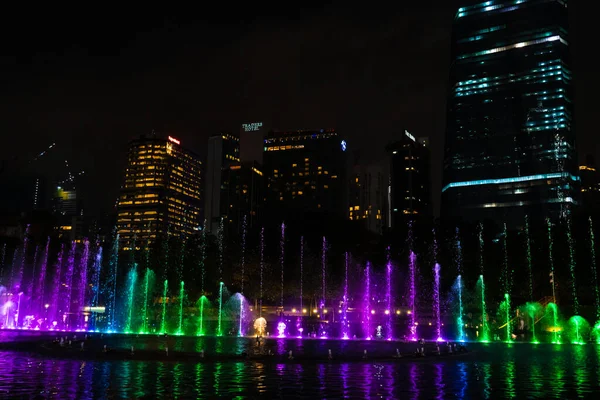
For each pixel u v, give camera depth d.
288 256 81.75
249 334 56.25
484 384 20.53
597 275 64.31
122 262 93.00
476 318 72.50
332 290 79.50
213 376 21.83
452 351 34.41
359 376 22.38
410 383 20.59
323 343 42.91
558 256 66.62
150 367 24.73
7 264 94.44
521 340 52.12
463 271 73.88
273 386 19.42
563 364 28.20
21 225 113.19
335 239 85.06
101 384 19.61
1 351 32.38
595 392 18.86
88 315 86.50
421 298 78.06
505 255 71.00
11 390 18.33
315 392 18.27
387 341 46.53
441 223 85.12
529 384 20.64
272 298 82.44
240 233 87.12
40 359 27.91
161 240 88.19
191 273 80.25
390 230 87.75
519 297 69.75
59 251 100.56
